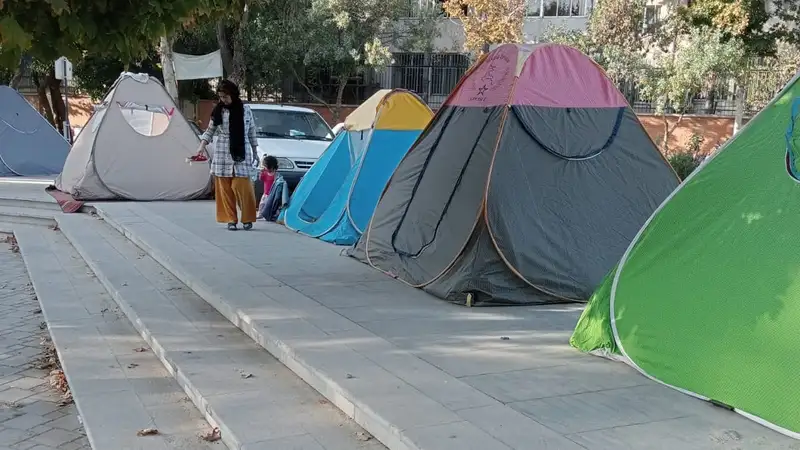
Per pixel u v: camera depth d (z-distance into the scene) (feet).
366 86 90.79
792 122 15.34
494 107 22.95
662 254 16.20
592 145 23.04
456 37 87.97
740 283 14.52
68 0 14.96
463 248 21.15
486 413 13.19
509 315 19.95
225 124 31.81
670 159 47.21
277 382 16.16
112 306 23.91
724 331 14.26
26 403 17.39
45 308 23.66
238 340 19.04
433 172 24.23
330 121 87.81
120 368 18.31
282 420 14.17
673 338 15.05
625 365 15.93
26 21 15.02
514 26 76.38
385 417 12.94
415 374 15.16
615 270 16.99
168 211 38.63
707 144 74.13
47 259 31.17
